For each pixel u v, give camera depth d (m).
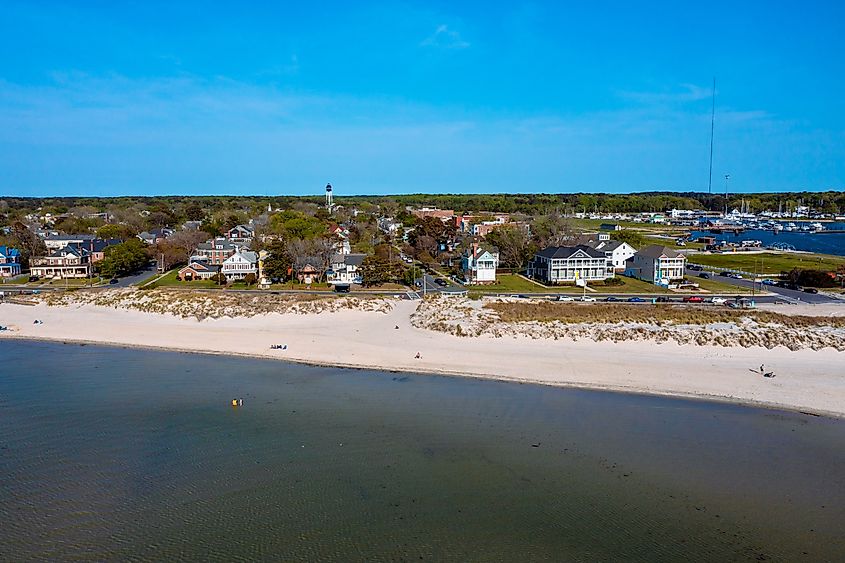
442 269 131.38
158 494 35.81
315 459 40.22
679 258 112.44
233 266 116.50
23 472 38.44
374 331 74.19
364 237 183.38
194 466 39.28
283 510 34.09
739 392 53.06
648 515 33.66
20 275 126.44
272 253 112.25
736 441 43.22
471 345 67.50
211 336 73.12
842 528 32.47
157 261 137.00
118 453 41.12
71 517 33.41
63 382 56.56
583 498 35.38
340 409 49.38
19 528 32.41
